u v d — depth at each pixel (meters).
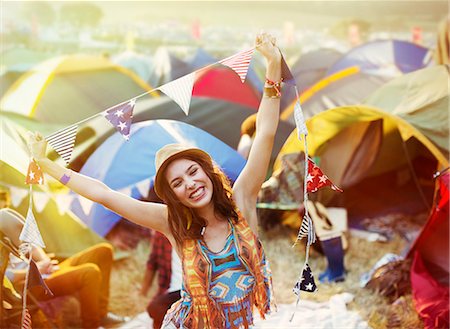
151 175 3.65
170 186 2.20
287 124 4.51
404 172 4.80
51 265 3.00
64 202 3.58
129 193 3.65
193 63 4.67
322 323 3.11
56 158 3.61
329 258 3.71
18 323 2.81
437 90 3.85
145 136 3.63
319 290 3.52
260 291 2.26
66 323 3.17
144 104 4.39
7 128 3.00
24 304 2.26
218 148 3.36
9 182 3.45
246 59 2.29
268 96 2.32
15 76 4.37
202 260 2.20
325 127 4.39
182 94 2.25
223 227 2.26
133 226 4.12
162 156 2.21
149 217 2.29
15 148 2.92
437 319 3.01
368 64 4.52
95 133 4.08
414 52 4.55
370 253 3.98
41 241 2.21
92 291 3.15
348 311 3.25
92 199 2.26
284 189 4.23
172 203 2.22
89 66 4.46
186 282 2.24
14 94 4.25
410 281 3.43
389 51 4.55
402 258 3.54
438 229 3.45
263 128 2.32
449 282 3.42
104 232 3.75
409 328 3.08
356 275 3.69
